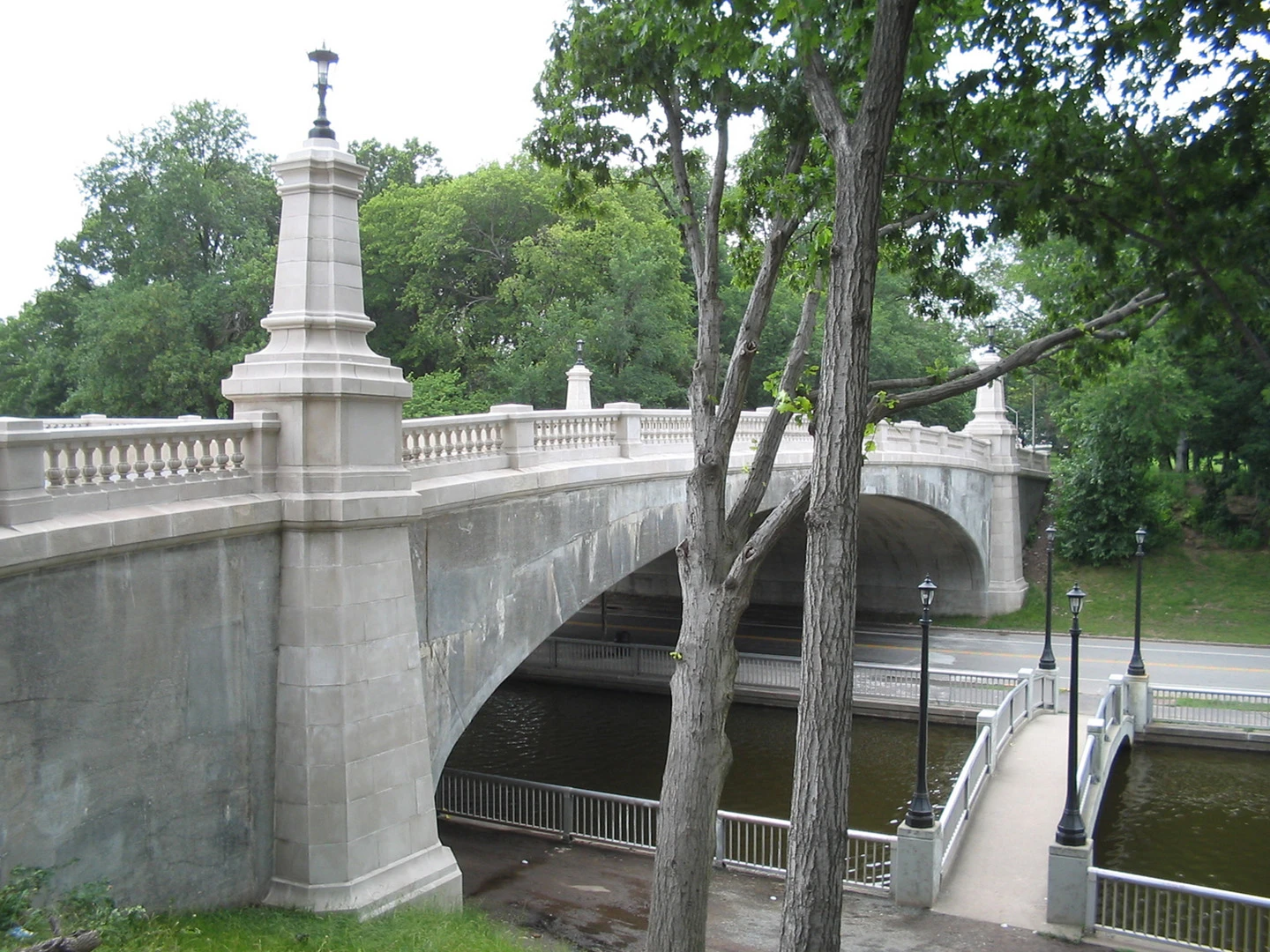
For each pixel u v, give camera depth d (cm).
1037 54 1141
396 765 1308
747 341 1188
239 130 4975
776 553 4356
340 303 1300
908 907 1477
